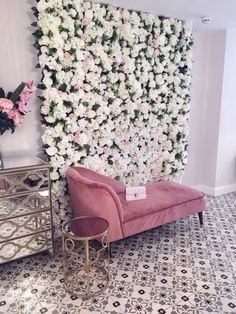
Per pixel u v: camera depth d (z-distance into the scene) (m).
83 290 2.06
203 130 4.09
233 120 4.01
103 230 2.05
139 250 2.62
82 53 2.58
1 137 2.51
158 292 2.05
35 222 2.30
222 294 2.03
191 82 3.68
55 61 2.45
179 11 2.91
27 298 1.98
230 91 3.85
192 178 4.18
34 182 2.22
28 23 2.46
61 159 2.66
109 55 2.78
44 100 2.50
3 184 2.09
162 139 3.39
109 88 2.86
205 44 3.81
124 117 3.03
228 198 4.01
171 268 2.34
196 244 2.73
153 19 2.98
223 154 4.04
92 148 2.88
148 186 3.14
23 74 2.52
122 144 3.09
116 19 2.74
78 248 2.62
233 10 2.88
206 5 2.72
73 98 2.60
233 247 2.68
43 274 2.25
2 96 2.29
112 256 2.52
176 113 3.40
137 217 2.51
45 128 2.57
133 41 2.88
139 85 3.00
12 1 2.36
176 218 2.81
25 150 2.66
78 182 2.40
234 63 3.78
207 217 3.36
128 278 2.21
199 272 2.29
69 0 2.43
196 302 1.95
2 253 2.20
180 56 3.28
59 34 2.43
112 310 1.87
